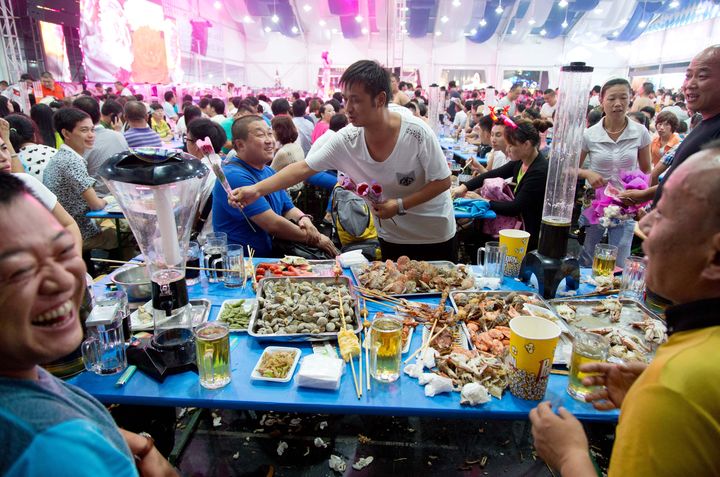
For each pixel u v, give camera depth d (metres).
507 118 3.06
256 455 2.07
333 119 4.52
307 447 2.11
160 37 11.68
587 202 3.23
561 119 1.74
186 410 2.32
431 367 1.37
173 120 9.40
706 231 0.64
